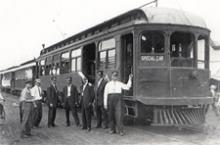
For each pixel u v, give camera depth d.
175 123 9.81
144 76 9.97
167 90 9.96
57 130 10.45
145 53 10.05
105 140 8.55
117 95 9.50
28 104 9.34
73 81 15.18
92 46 14.25
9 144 8.17
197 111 10.38
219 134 9.53
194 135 9.34
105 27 12.62
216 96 15.02
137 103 9.95
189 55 10.63
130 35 11.03
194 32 10.41
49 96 11.24
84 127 10.59
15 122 12.48
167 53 10.04
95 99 10.88
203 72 10.70
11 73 39.03
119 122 9.43
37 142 8.40
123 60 10.71
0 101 12.57
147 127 11.02
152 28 9.94
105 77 10.98
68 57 16.14
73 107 11.35
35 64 25.19
